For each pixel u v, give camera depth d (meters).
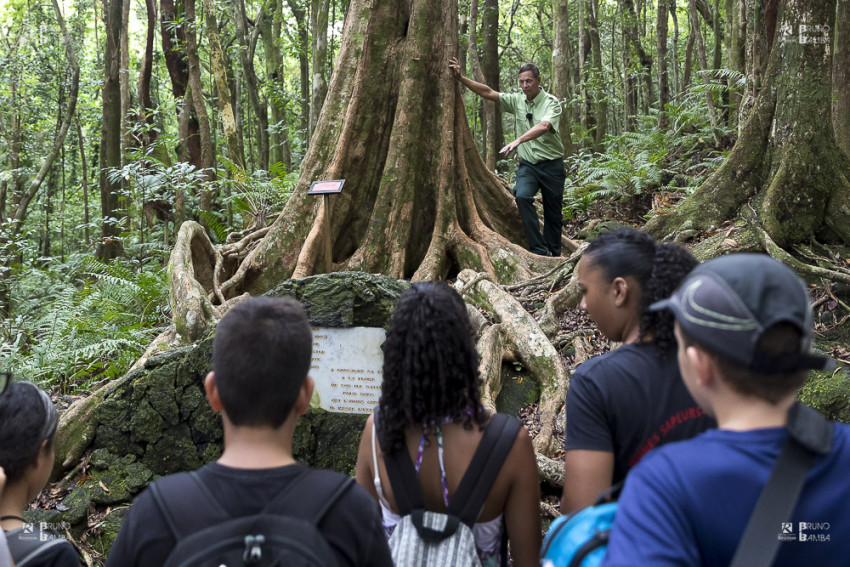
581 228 8.02
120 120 12.27
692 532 1.16
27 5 17.44
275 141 14.66
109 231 11.20
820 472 1.17
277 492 1.38
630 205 8.05
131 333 5.51
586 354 4.36
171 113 18.12
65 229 17.45
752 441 1.19
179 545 1.32
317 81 9.90
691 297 1.23
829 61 5.11
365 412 3.66
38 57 15.93
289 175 7.74
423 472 1.77
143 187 7.86
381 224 5.74
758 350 1.16
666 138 9.20
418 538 1.70
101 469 3.82
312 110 9.95
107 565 1.43
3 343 5.89
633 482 1.22
